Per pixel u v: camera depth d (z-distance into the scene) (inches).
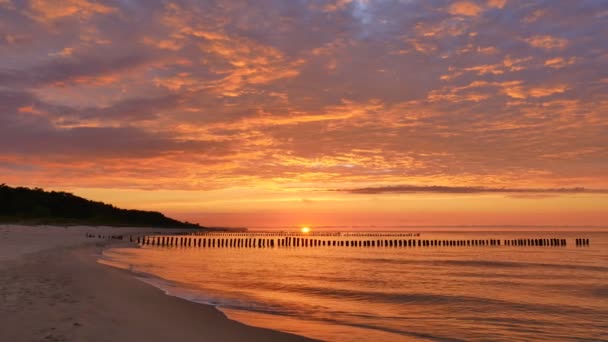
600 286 928.3
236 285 837.8
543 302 721.0
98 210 5295.3
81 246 1606.8
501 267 1380.4
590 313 631.8
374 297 749.9
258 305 599.5
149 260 1344.7
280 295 729.0
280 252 2178.9
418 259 1708.9
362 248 2687.0
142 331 353.7
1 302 415.2
